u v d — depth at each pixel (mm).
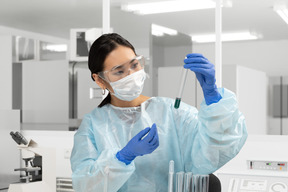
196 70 1159
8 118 2740
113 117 1463
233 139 1254
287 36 3135
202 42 3398
